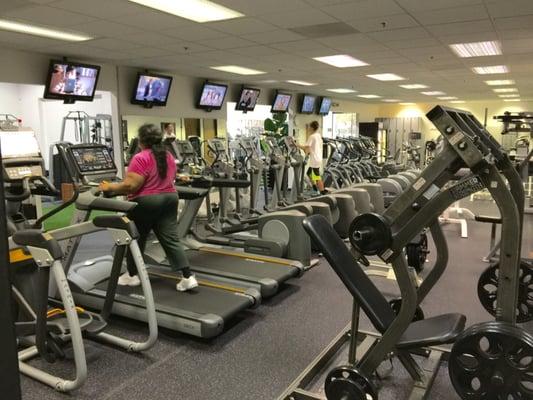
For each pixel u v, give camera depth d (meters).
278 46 6.09
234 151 8.71
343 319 3.56
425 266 4.91
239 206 6.66
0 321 0.84
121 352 3.02
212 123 10.02
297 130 12.77
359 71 8.48
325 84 10.68
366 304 2.20
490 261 5.03
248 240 4.85
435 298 3.96
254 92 10.51
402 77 9.42
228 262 4.36
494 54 6.75
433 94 13.48
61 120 10.28
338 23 4.86
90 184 3.33
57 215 7.70
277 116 11.66
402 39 5.67
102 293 3.55
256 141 7.86
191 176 4.93
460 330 2.16
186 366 2.84
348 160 9.18
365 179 9.23
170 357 2.96
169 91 8.50
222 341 3.19
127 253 3.62
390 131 17.67
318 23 4.85
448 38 5.61
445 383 2.65
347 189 6.43
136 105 8.04
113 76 7.60
